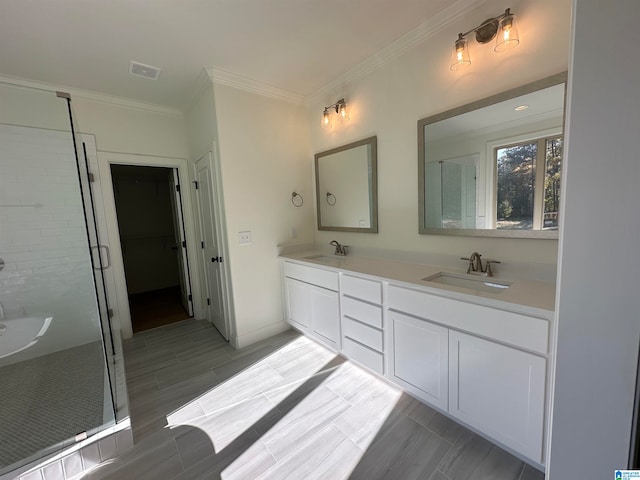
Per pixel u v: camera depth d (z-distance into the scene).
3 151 2.32
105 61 2.12
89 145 2.64
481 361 1.37
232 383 2.09
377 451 1.45
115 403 1.73
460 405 1.48
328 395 1.90
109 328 2.39
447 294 1.48
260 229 2.75
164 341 2.85
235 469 1.38
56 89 2.47
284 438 1.55
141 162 2.95
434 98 1.93
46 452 1.39
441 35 1.84
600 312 0.64
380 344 1.88
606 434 0.67
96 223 2.46
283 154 2.87
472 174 1.77
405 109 2.11
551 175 1.46
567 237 0.68
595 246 0.64
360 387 1.97
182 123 3.17
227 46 2.02
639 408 0.61
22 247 2.42
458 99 1.80
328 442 1.51
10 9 1.52
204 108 2.62
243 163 2.59
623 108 0.57
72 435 1.52
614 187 0.60
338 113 2.54
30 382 2.08
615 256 0.61
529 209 1.55
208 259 3.12
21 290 2.42
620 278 0.61
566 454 0.74
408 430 1.57
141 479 1.35
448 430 1.57
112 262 2.83
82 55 2.02
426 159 2.00
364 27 1.88
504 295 1.33
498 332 1.29
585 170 0.63
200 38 1.91
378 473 1.32
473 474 1.30
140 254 4.80
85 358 2.42
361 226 2.59
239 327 2.65
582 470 0.72
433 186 1.99
